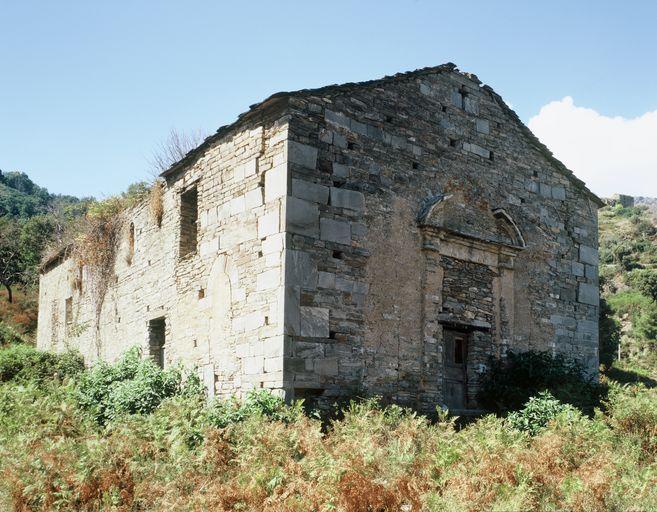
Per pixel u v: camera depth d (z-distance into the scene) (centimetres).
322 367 1069
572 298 1546
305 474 757
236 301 1161
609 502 731
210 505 715
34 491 748
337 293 1111
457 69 1406
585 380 1444
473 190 1383
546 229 1523
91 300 1916
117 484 768
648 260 7638
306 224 1091
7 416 1070
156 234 1530
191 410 984
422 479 753
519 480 753
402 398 1173
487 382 1324
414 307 1223
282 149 1100
